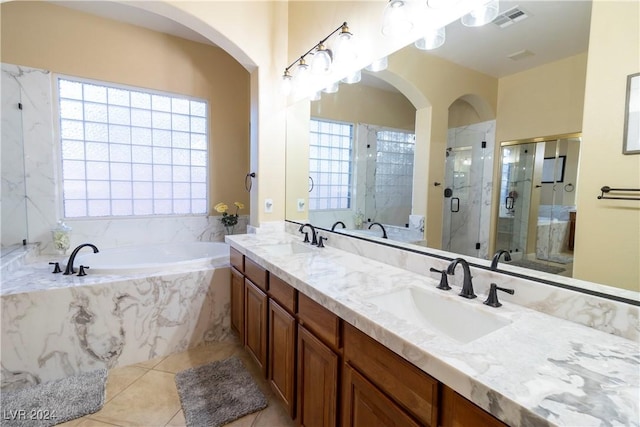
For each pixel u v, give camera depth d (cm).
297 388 146
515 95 115
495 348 79
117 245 307
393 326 91
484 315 104
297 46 255
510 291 107
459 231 139
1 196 252
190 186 346
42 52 265
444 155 145
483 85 126
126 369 204
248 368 207
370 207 193
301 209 261
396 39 161
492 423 64
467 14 127
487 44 123
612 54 88
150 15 286
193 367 207
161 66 318
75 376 192
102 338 201
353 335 108
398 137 170
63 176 283
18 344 179
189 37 326
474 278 124
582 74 95
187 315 230
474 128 131
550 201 104
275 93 269
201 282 235
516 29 113
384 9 166
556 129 102
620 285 89
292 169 270
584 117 95
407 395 85
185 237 341
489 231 126
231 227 363
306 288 132
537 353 77
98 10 278
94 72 286
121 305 206
